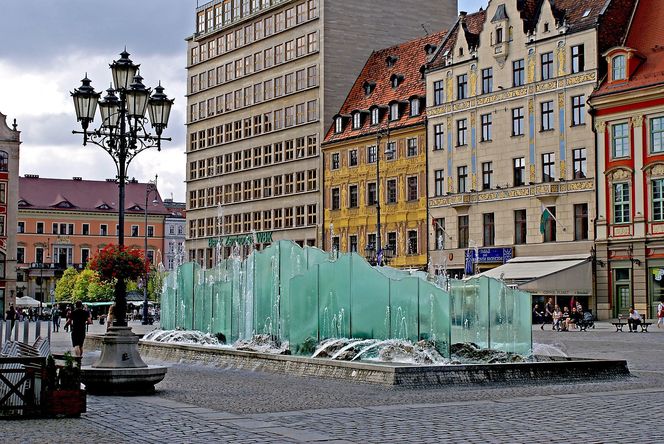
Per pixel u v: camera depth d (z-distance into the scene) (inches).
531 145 2928.2
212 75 4547.2
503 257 2977.4
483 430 647.1
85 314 1481.3
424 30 3976.4
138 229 6963.6
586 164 2775.6
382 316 1226.6
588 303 2760.8
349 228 3624.5
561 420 695.7
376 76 3725.4
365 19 3863.2
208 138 4574.3
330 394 908.6
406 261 3346.5
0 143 4790.8
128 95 1098.7
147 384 921.5
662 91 2576.3
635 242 2640.3
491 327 1237.7
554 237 2859.3
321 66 3791.8
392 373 974.4
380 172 3474.4
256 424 685.3
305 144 3878.0
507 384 998.4
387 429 655.8
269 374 1170.6
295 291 1364.4
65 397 732.0
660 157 2596.0
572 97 2822.3
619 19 2822.3
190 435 632.4
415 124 3324.3
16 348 904.9
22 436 631.2
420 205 3304.6
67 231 6747.1
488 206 3053.6
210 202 4544.8
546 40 2891.2
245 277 1598.2
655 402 810.8
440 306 1153.4
